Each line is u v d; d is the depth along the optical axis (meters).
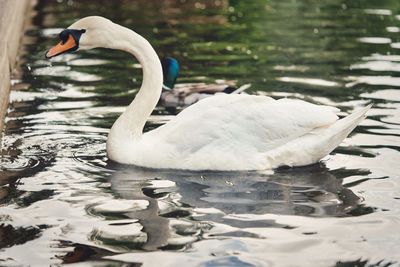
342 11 19.86
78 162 8.25
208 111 8.06
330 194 7.22
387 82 12.07
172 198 7.08
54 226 6.29
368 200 7.04
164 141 8.11
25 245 5.88
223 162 7.94
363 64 13.45
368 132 9.41
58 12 18.53
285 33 16.73
